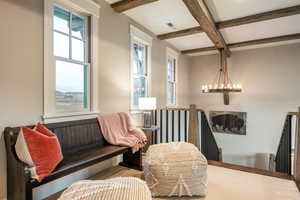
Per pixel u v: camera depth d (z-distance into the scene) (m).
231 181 2.38
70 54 2.51
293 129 4.52
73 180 2.44
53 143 1.71
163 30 4.14
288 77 4.93
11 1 1.85
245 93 5.49
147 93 4.10
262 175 2.56
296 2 2.90
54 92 2.25
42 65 2.12
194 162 2.01
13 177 1.70
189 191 1.98
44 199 2.09
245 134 5.48
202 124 3.75
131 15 3.41
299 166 2.36
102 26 2.90
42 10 2.11
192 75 6.30
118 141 2.64
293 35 4.23
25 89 1.97
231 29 3.96
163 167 1.97
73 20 2.57
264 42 4.61
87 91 2.73
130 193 1.27
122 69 3.32
